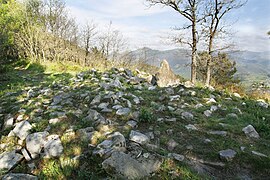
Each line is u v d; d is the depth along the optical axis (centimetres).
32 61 2198
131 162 322
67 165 347
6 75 1502
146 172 313
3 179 327
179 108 578
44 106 632
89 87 811
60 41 2373
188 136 423
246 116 526
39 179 334
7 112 623
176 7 1551
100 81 924
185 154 367
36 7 2472
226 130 443
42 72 1781
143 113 488
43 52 2275
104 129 450
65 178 330
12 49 2422
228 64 1962
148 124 474
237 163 339
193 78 1573
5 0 2375
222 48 1549
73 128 461
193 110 564
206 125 469
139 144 381
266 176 316
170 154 354
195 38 1568
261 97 950
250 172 325
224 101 675
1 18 2131
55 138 423
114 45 2216
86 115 527
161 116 520
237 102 675
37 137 426
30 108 622
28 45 2361
